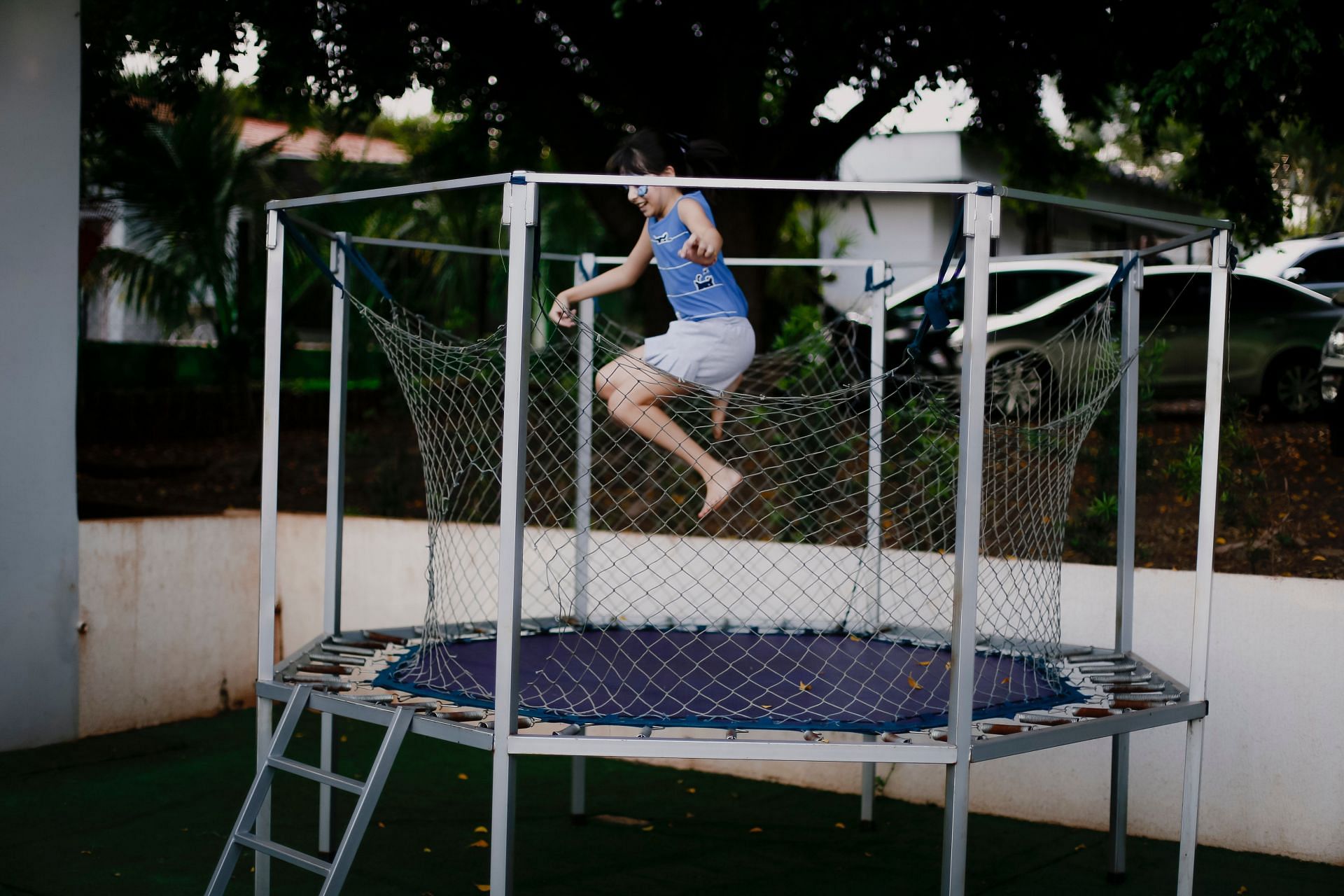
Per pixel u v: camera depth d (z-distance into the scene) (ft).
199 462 25.73
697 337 9.87
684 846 11.10
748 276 19.02
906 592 12.64
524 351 7.20
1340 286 17.74
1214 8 13.50
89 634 14.08
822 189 7.03
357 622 16.31
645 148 9.75
